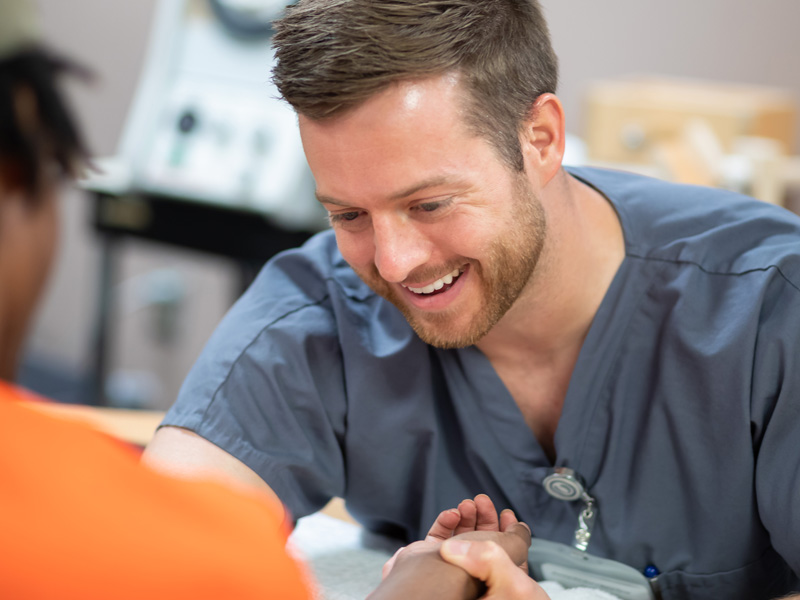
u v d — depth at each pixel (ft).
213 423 3.37
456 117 2.79
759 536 3.38
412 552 3.00
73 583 1.54
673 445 3.37
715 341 3.25
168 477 1.78
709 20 10.17
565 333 3.44
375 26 2.71
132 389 11.75
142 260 12.33
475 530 3.29
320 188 2.90
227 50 7.73
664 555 3.43
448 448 3.63
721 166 7.54
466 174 2.83
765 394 3.20
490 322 3.13
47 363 12.85
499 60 2.92
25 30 1.71
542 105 3.09
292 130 7.43
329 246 3.84
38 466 1.60
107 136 12.14
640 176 3.85
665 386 3.34
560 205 3.27
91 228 8.04
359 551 3.73
